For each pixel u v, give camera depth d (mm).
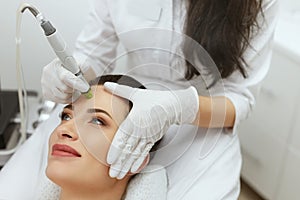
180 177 956
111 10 1098
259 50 1054
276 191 1616
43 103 1383
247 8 960
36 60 1479
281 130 1518
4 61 1462
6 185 947
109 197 878
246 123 1670
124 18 1086
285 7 1646
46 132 1061
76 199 864
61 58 838
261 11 1001
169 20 1048
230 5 946
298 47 1407
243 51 1019
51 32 809
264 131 1594
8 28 1408
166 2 1040
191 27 989
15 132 1264
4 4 1372
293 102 1438
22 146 1062
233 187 951
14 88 1506
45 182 931
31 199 936
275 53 1465
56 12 1416
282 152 1538
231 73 1036
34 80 1507
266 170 1635
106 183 855
